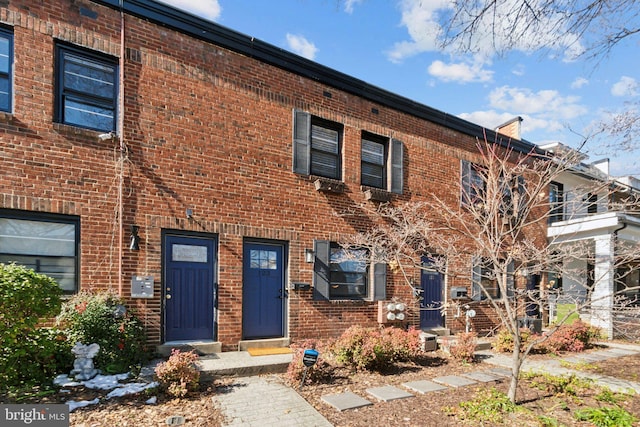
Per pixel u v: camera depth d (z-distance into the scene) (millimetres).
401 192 9844
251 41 7777
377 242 8531
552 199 13320
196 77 7266
